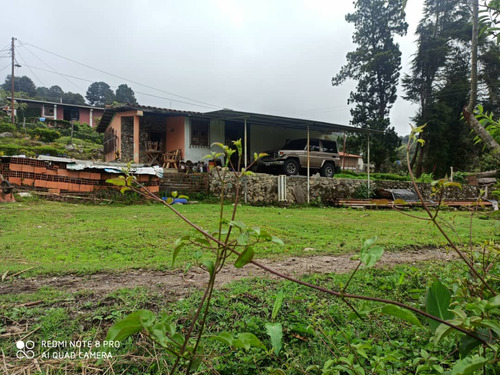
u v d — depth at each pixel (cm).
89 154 2939
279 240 113
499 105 2736
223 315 300
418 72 3584
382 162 3512
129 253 576
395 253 638
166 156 1648
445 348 236
